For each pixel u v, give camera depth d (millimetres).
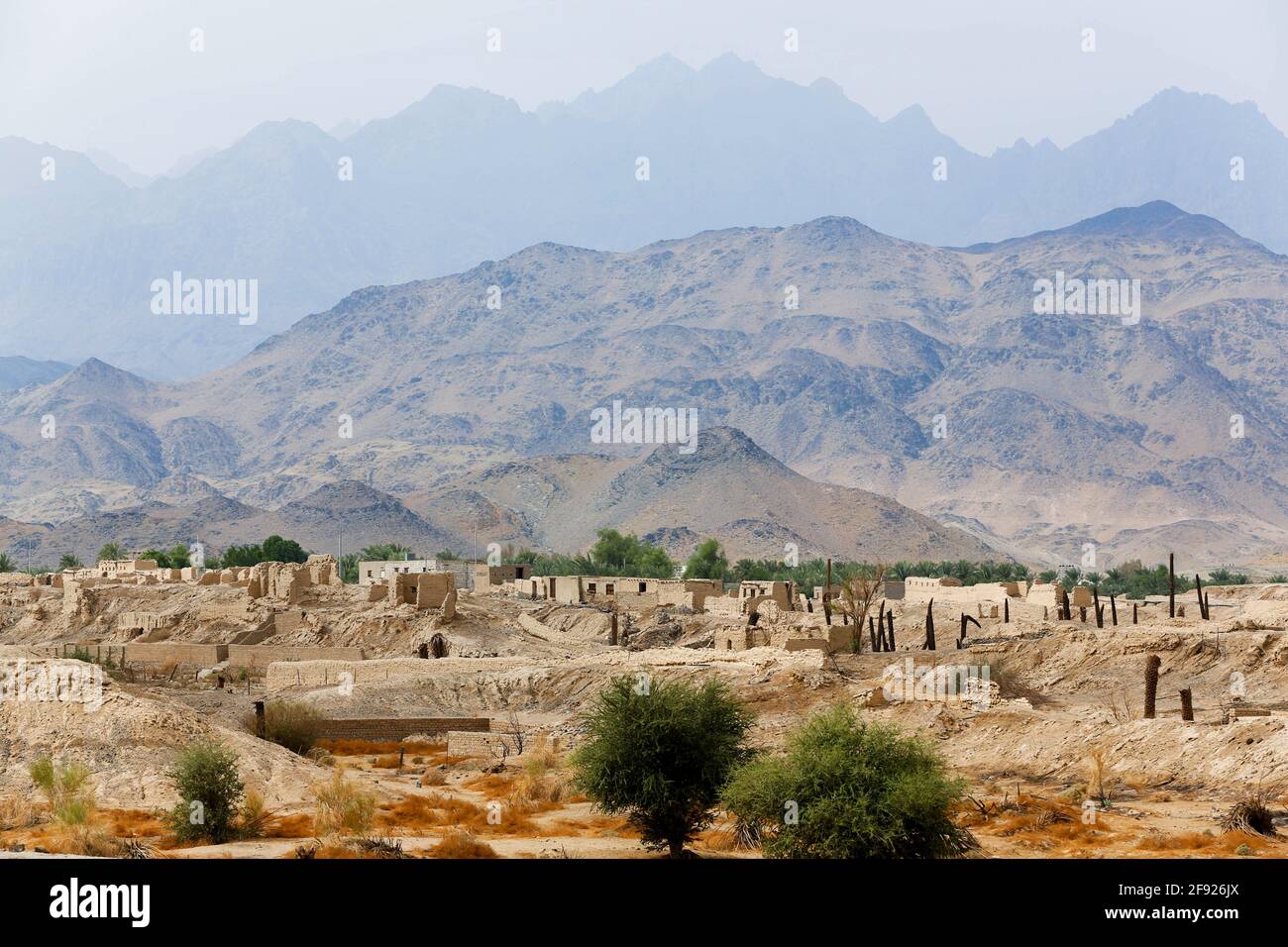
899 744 43812
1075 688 91125
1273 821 50625
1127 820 52438
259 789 57750
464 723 85625
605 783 47219
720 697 49812
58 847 44125
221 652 126688
